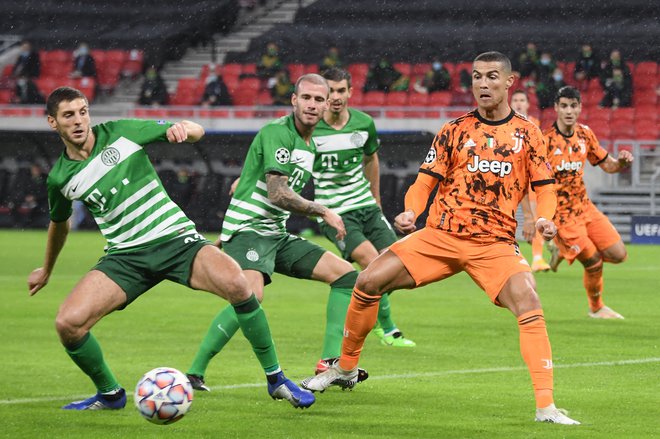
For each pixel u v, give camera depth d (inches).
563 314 1032.2
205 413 556.4
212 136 2383.1
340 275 650.8
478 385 644.1
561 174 978.7
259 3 3174.2
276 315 1033.5
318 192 845.2
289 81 2598.4
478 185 549.3
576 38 2918.3
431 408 570.3
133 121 548.4
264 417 546.0
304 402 554.6
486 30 2972.4
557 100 981.2
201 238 558.3
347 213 840.3
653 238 2165.4
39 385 645.3
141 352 784.9
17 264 1606.8
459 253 550.3
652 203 2244.1
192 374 623.8
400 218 546.6
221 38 3085.6
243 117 2513.5
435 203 564.7
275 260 658.2
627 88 2566.4
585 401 588.4
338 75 829.8
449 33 2977.4
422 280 560.4
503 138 549.6
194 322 973.8
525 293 532.4
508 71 548.1
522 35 2947.8
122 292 544.7
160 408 484.7
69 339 534.9
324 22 3080.7
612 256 989.8
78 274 1470.2
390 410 563.8
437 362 738.8
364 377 621.6
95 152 539.2
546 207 550.0
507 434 500.4
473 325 952.9
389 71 2664.9
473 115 559.2
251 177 645.3
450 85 2699.3
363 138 841.5
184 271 549.3
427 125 2429.9
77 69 2842.0
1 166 2588.6
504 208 550.0
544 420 527.5
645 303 1130.7
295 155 627.5
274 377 560.4
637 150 2289.6
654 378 668.1
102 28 3117.6
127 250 547.8
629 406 573.3
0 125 2534.5
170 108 2536.9
